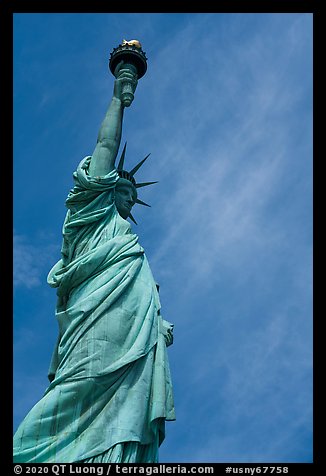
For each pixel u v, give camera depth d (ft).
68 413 235.61
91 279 261.65
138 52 305.12
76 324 250.16
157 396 242.99
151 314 257.96
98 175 279.08
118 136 289.12
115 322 250.16
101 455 228.22
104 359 242.58
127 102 295.48
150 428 238.68
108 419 233.96
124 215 287.48
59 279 262.67
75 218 273.13
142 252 272.31
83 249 268.82
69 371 240.94
